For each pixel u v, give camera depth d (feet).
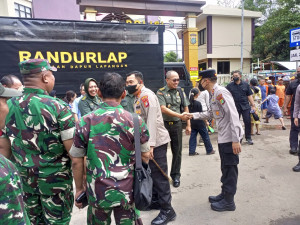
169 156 16.40
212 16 63.31
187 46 36.63
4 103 3.59
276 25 61.16
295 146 15.47
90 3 28.78
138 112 8.54
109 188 4.94
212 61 65.72
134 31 18.97
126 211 5.35
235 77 17.52
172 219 8.66
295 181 11.50
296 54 19.53
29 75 5.76
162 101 10.94
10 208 2.77
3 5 40.01
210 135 21.86
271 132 21.98
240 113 18.03
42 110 5.60
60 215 6.13
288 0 63.05
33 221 6.11
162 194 8.44
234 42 65.77
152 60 19.69
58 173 5.93
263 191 10.61
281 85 34.45
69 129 5.85
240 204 9.62
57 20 16.88
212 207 9.30
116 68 18.76
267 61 63.00
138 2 30.96
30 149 5.72
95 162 5.00
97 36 18.01
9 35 15.87
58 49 17.06
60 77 17.26
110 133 5.04
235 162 8.74
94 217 5.38
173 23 36.45
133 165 5.33
